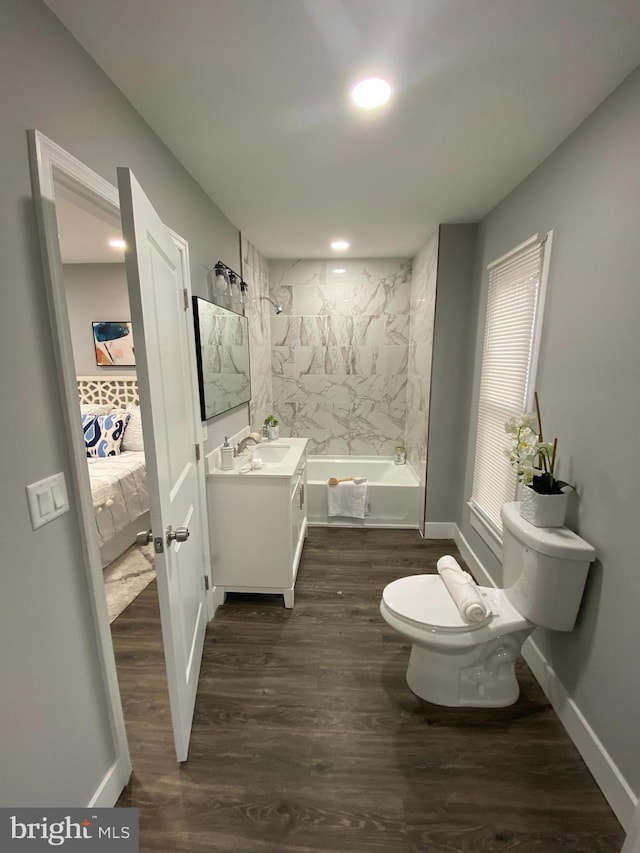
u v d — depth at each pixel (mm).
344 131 1520
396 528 3355
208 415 2070
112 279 3805
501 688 1614
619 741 1229
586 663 1402
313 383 3969
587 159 1426
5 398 854
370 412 3994
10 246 860
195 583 1761
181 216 1778
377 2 954
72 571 1069
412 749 1437
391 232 2814
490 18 1001
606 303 1319
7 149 848
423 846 1150
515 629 1531
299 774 1348
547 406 1700
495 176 1905
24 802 918
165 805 1252
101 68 1172
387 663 1853
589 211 1413
